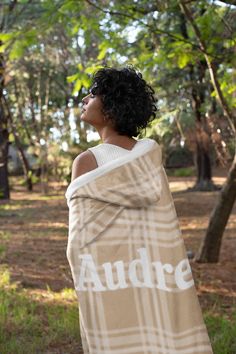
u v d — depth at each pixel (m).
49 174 26.36
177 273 2.44
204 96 15.38
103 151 2.49
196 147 17.42
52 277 7.35
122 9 6.95
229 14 7.17
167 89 14.16
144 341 2.38
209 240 8.17
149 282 2.40
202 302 6.09
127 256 2.39
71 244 2.41
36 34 6.33
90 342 2.39
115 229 2.39
